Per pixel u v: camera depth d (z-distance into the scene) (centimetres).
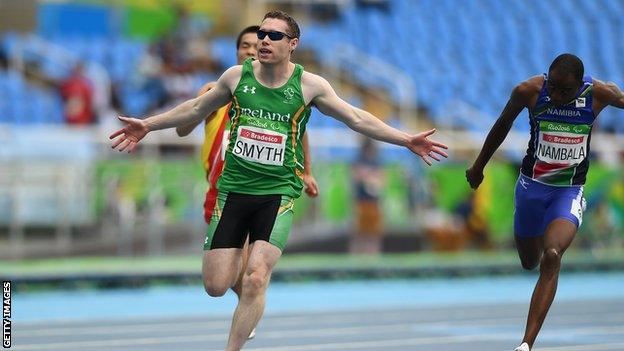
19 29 7338
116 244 4859
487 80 8012
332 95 2009
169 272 4853
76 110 6084
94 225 4834
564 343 3067
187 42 6838
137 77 6462
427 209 5462
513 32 8544
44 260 4769
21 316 3806
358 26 8119
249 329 1969
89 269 4700
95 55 7038
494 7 8700
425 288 5191
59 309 4050
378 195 5316
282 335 3256
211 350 2839
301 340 3119
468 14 8562
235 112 2011
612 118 7656
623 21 8888
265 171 2000
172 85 6456
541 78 2166
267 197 2011
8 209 4709
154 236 4912
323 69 7556
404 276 5484
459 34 8369
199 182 5009
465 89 7825
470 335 3297
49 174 4784
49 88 6688
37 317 3778
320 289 5034
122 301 4369
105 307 4144
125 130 2052
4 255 4703
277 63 1977
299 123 2006
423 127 7400
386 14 8319
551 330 3450
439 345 3017
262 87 1986
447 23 8425
